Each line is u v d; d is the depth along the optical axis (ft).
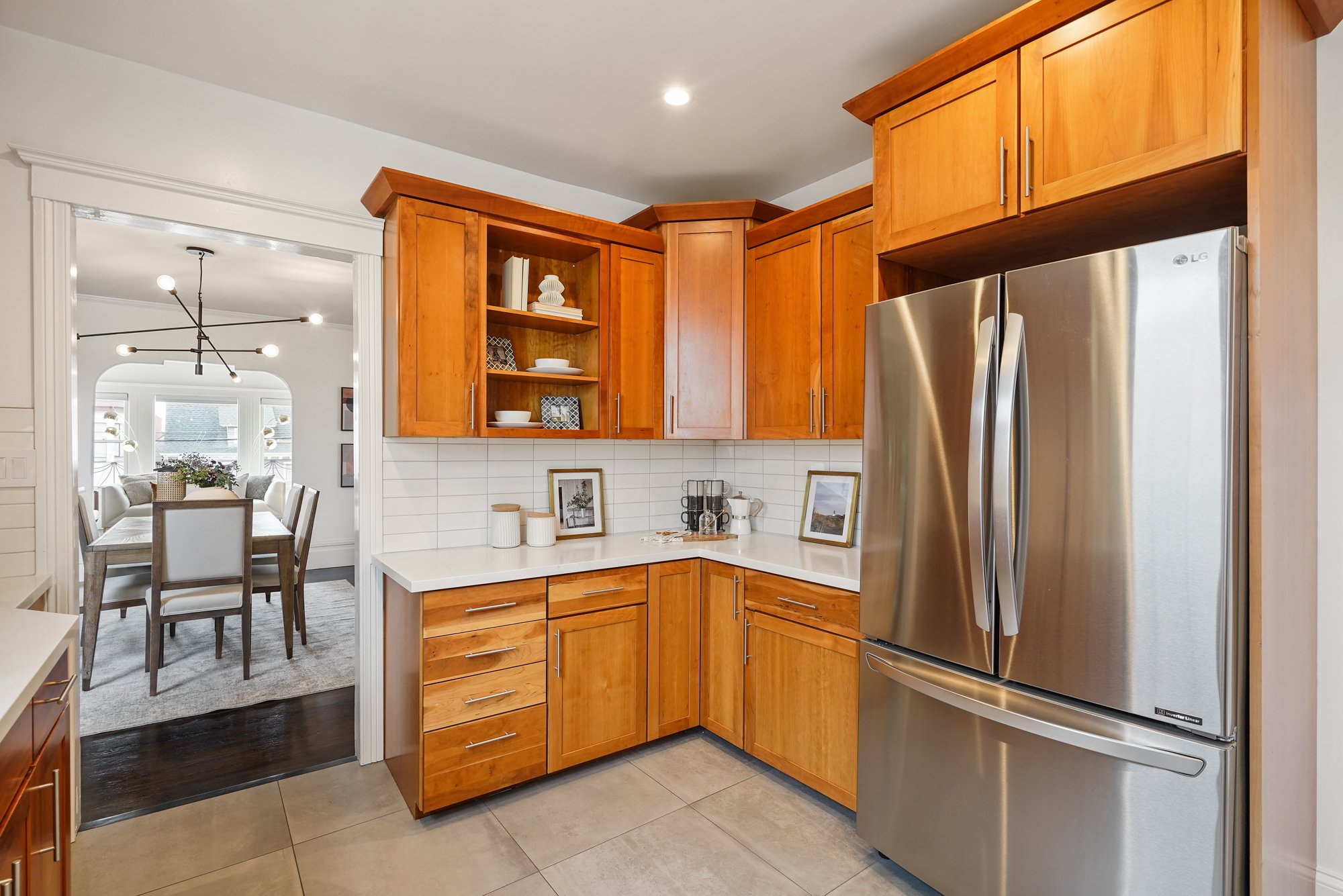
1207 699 4.29
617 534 10.83
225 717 10.11
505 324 9.68
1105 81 5.00
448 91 7.84
